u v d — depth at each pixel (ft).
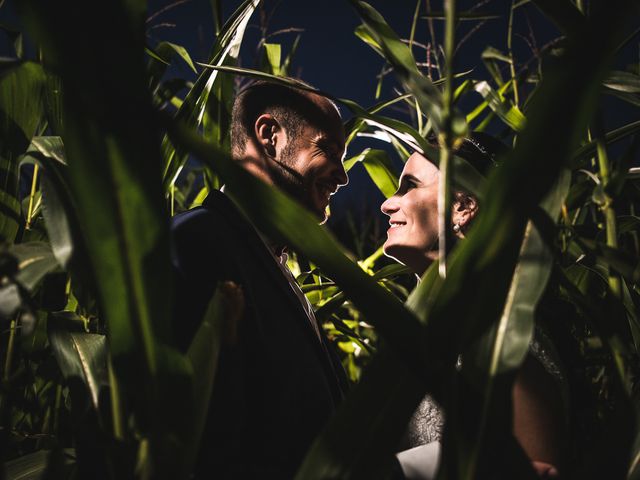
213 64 3.42
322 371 3.18
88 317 3.33
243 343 2.91
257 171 3.74
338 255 1.62
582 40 1.30
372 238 6.55
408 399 1.71
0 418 2.75
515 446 1.65
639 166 3.50
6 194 2.53
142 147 1.38
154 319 1.53
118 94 1.33
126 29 1.32
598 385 4.29
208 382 1.82
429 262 4.08
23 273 1.94
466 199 3.93
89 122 1.36
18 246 2.05
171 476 1.62
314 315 3.84
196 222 3.11
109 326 1.56
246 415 2.90
